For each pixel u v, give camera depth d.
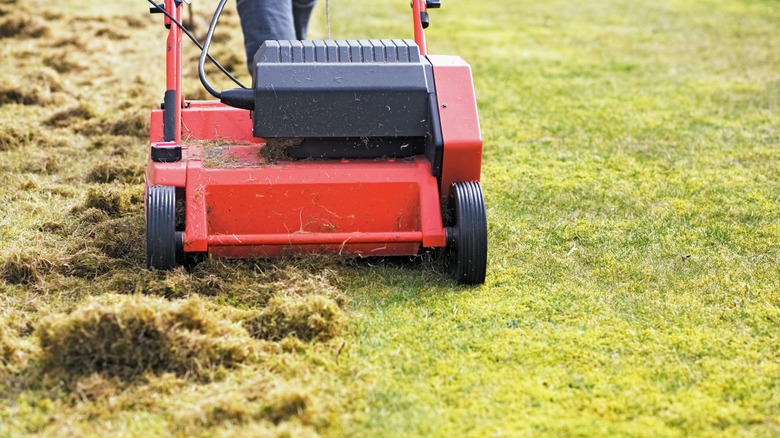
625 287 4.21
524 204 5.57
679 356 3.49
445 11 14.27
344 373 3.29
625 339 3.62
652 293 4.12
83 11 12.08
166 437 2.85
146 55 9.98
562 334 3.66
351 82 4.14
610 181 6.16
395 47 4.30
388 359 3.40
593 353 3.49
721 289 4.18
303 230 4.16
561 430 2.95
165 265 3.94
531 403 3.12
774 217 5.34
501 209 5.43
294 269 4.07
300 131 4.14
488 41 11.87
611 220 5.24
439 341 3.57
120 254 4.41
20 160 6.16
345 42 4.31
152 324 3.28
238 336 3.47
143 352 3.24
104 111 7.52
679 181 6.14
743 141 7.27
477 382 3.25
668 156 6.81
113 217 5.08
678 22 13.75
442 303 3.95
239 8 5.69
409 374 3.30
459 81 4.24
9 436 2.84
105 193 5.16
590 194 5.81
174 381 3.15
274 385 3.14
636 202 5.63
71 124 7.18
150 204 3.93
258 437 2.79
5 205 5.16
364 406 3.06
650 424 3.00
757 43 11.99
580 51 11.41
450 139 4.09
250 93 4.15
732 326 3.77
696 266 4.49
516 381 3.27
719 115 8.23
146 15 12.06
